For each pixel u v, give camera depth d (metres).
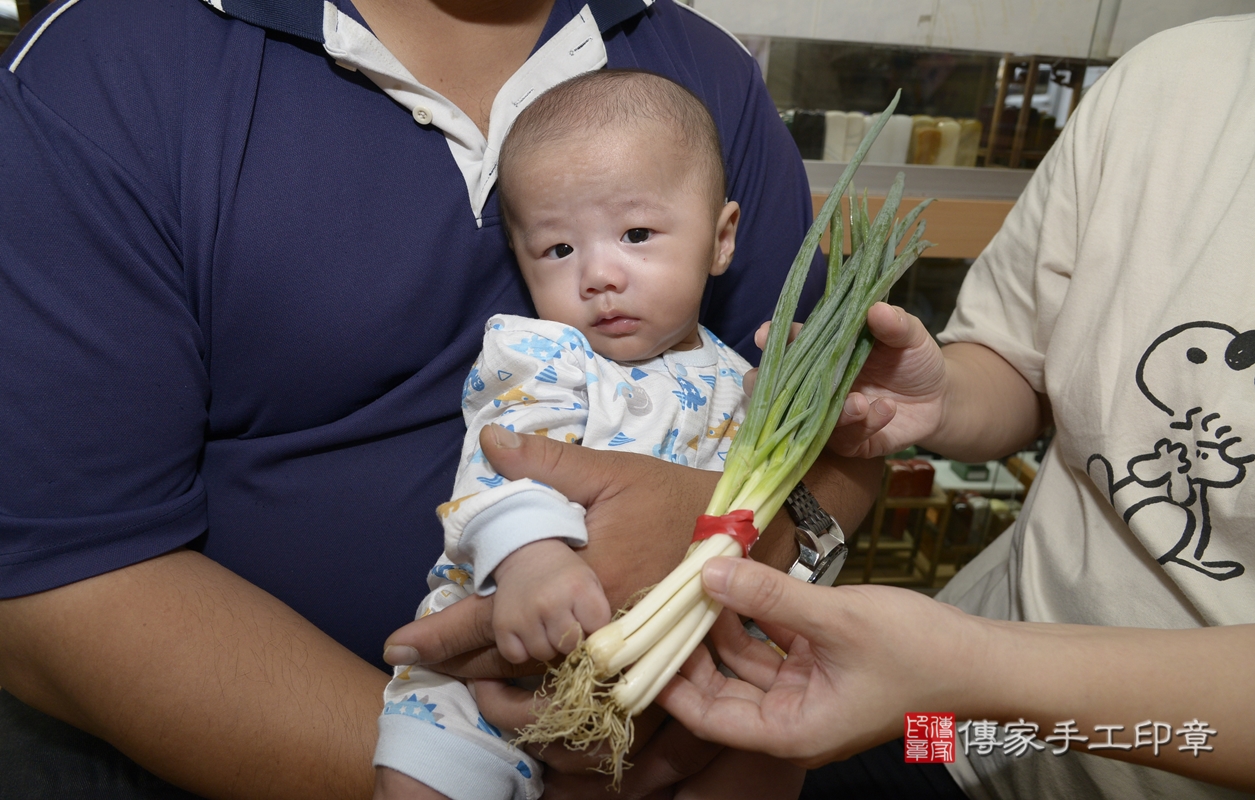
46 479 0.68
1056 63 1.95
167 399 0.73
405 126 0.83
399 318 0.83
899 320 0.78
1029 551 0.99
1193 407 0.79
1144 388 0.83
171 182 0.74
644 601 0.62
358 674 0.77
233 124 0.75
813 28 1.83
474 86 0.88
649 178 0.82
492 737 0.73
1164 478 0.81
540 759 0.75
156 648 0.69
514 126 0.85
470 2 0.82
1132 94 0.92
